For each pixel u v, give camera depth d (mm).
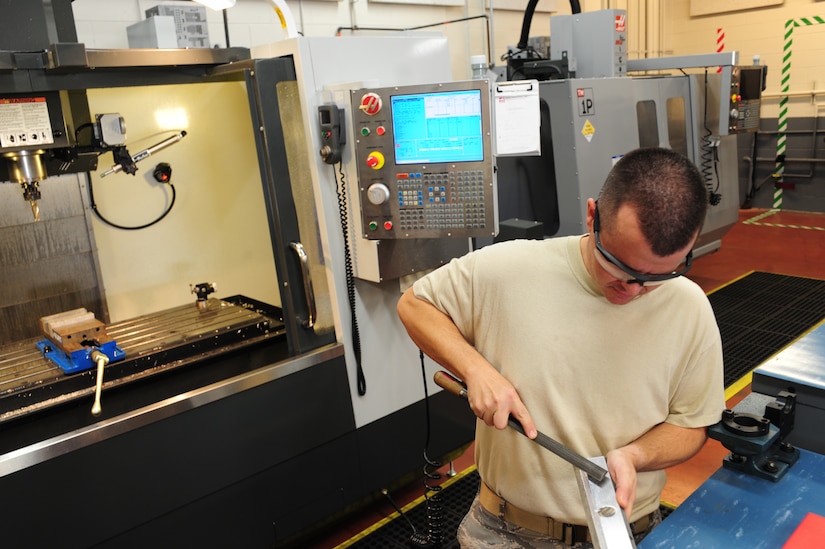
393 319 2324
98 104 2521
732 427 1204
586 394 1208
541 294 1212
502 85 1877
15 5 1808
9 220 2342
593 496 1012
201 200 2855
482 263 1282
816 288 4617
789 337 3814
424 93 1879
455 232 1968
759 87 4754
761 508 1146
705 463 2670
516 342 1228
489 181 1898
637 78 3850
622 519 968
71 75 1883
